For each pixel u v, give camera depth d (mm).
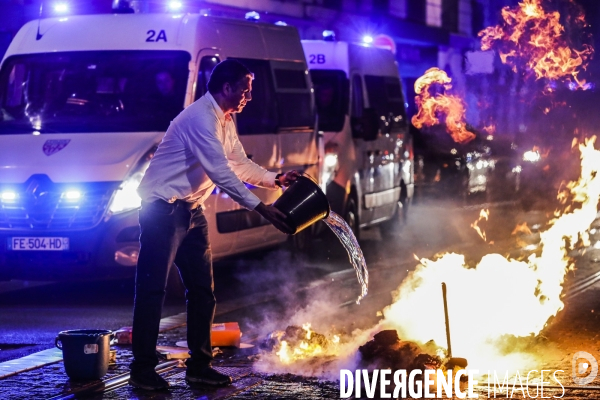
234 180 8492
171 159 8648
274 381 9125
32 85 14758
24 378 9250
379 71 21359
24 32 15477
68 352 9125
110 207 13375
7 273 13805
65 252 13469
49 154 13664
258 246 15711
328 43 19719
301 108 17016
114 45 14859
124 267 13484
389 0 42500
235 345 10680
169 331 11797
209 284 9000
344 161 18562
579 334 11328
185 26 14812
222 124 8750
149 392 8742
